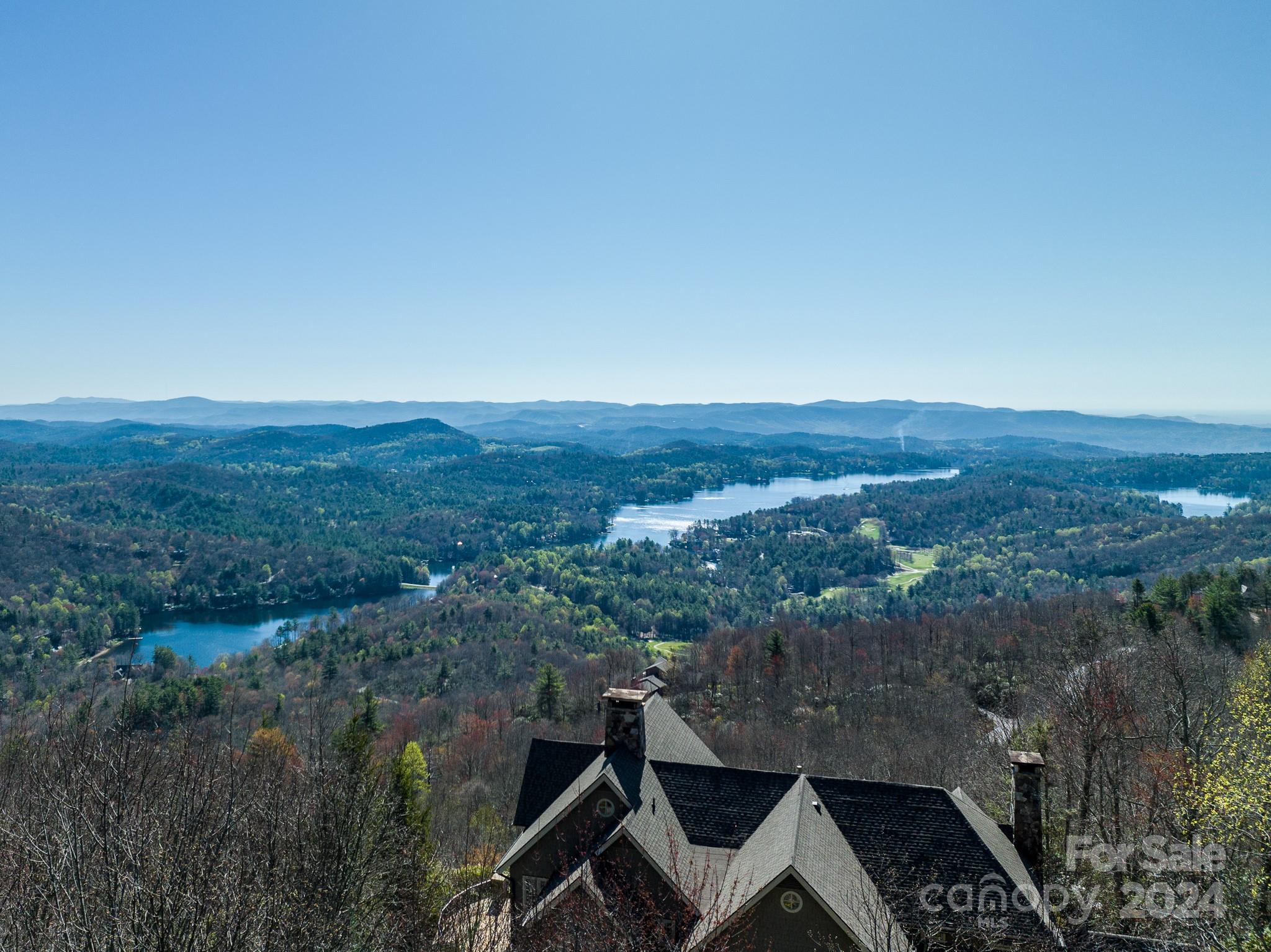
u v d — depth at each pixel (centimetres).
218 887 1188
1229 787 2639
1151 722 4225
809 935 2203
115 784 1262
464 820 4247
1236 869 2558
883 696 8119
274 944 1210
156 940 1049
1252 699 3262
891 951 2097
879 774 5216
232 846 1346
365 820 1983
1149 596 10888
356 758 2881
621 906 2312
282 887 1378
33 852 1155
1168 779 3312
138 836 1171
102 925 1076
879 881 2428
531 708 9050
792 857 2222
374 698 8394
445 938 1834
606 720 2858
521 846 2658
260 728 5359
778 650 9731
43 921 1107
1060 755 4200
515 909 2566
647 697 3294
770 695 8800
